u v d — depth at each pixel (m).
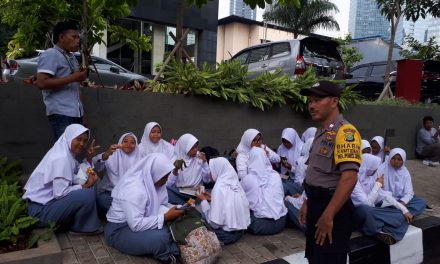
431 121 8.09
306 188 2.47
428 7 9.16
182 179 4.30
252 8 4.92
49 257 2.79
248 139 4.91
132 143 3.99
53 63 3.47
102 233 3.47
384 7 9.53
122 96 5.01
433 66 11.26
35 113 4.52
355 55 17.48
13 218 3.02
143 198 3.08
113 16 6.14
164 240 2.96
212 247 3.02
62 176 3.20
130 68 14.23
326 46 8.83
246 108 6.10
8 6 5.62
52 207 3.18
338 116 2.34
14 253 2.75
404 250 3.92
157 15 14.20
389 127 7.97
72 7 5.76
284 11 17.58
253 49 9.57
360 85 13.07
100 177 4.00
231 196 3.54
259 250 3.48
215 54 16.33
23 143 4.48
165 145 4.59
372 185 4.30
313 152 2.42
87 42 5.79
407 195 4.45
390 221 3.81
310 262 2.48
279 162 5.31
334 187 2.28
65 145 3.32
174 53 5.88
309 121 6.85
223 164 3.71
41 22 5.68
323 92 2.28
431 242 4.29
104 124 4.93
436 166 7.60
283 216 3.88
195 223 3.07
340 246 2.27
